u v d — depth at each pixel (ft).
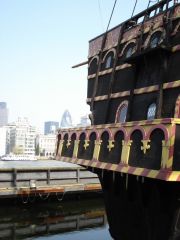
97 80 64.69
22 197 99.14
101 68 64.34
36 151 653.71
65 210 102.99
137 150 40.27
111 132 45.70
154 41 53.11
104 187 53.31
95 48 67.77
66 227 89.30
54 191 103.60
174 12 50.26
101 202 112.78
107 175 51.72
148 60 51.78
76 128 55.52
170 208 41.57
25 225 89.15
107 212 55.26
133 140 41.29
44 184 106.22
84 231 86.12
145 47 54.08
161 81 48.70
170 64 48.83
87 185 110.01
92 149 49.90
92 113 64.64
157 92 49.73
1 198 96.32
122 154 42.42
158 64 50.78
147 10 56.03
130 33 58.65
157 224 44.01
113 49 61.98
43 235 82.58
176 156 35.04
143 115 51.98
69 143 57.00
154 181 40.91
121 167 42.11
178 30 48.93
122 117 56.85
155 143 37.45
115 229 54.13
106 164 45.37
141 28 55.77
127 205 49.93
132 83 54.80
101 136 48.08
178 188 39.70
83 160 51.26
